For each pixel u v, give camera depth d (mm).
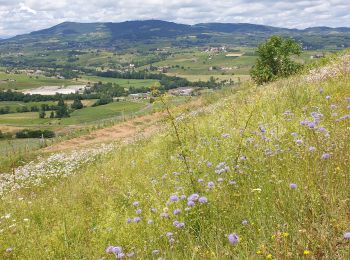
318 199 4301
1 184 16531
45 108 157750
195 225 4840
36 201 10062
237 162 6211
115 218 6188
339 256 3436
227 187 5340
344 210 3998
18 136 85312
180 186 6227
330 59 24406
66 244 6148
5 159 23781
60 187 12406
